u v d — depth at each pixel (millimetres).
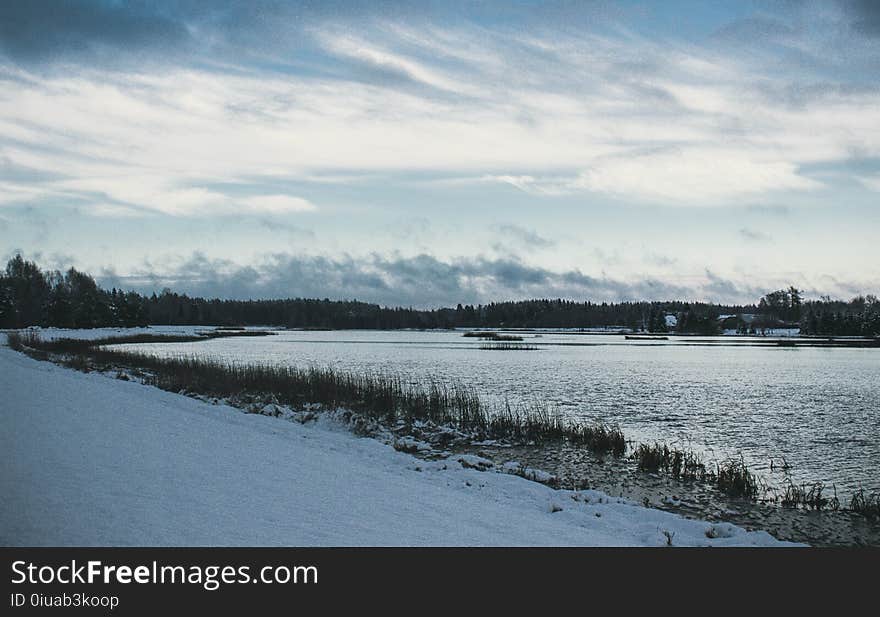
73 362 37062
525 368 55562
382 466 15070
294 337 150750
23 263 142750
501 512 10852
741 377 50094
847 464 19766
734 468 17703
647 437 24250
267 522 7988
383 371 50562
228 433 15648
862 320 163125
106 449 11234
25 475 8578
